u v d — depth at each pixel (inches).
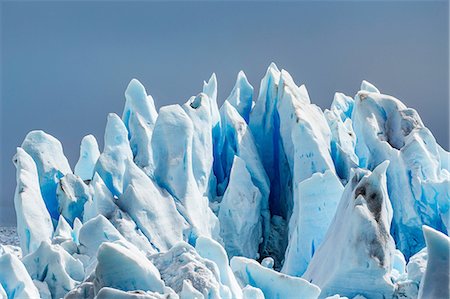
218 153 1975.9
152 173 1699.1
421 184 1534.2
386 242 1087.0
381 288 1066.1
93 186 1680.6
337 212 1263.5
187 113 1817.2
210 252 1031.6
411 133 1653.5
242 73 2198.6
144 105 1926.7
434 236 885.8
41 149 1803.6
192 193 1612.9
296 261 1433.3
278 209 1962.4
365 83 2116.1
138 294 786.2
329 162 1696.6
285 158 1927.9
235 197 1701.5
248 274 1092.5
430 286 870.4
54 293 1103.0
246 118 2140.7
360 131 1872.5
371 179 1147.9
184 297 846.5
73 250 1321.4
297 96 1899.6
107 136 1796.3
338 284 1098.7
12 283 951.6
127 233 1418.6
